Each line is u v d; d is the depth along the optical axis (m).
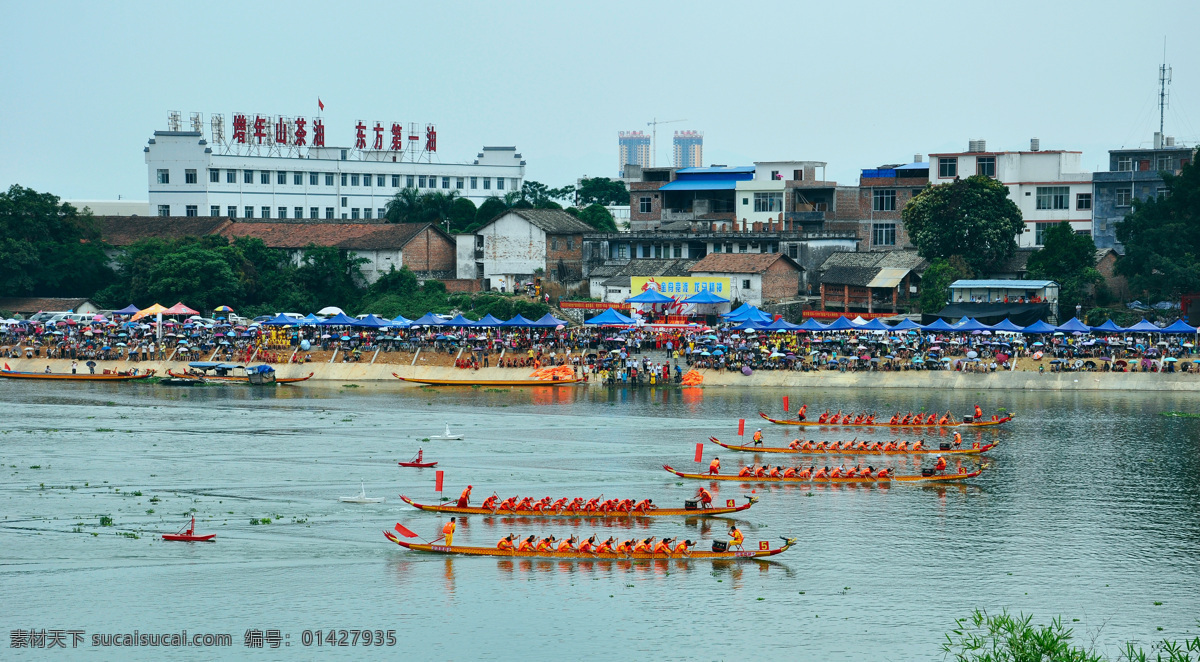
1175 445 135.88
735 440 139.88
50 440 138.12
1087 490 116.00
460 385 186.12
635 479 120.12
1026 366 178.38
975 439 139.75
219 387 185.00
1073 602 86.38
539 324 194.00
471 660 76.69
